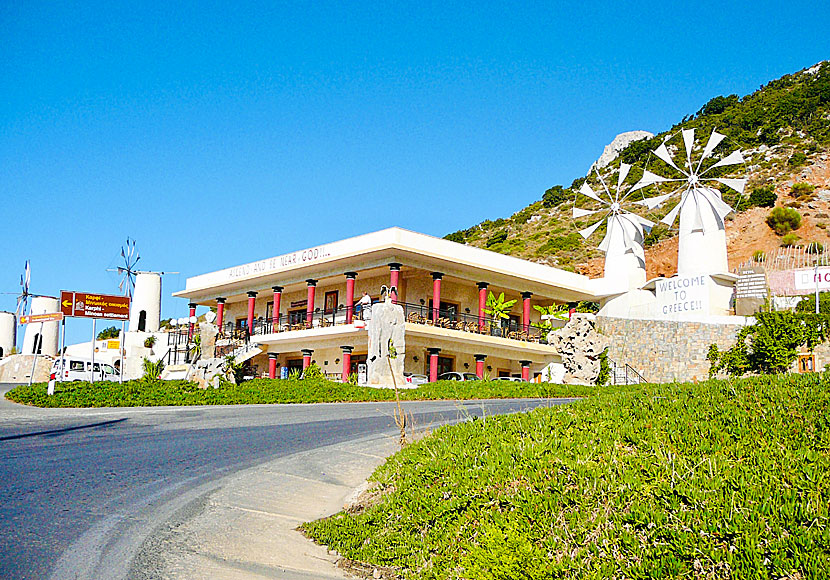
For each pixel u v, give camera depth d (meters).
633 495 7.05
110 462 11.06
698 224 40.75
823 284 37.19
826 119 100.88
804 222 76.25
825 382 9.73
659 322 37.94
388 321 30.27
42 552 6.43
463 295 45.84
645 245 80.94
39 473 9.85
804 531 5.81
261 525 8.25
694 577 5.75
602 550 6.34
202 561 6.78
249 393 24.78
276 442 13.96
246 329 48.88
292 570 6.91
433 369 39.75
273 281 46.59
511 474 8.23
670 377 36.97
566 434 9.54
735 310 38.25
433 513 7.89
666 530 6.28
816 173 86.19
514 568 6.30
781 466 7.21
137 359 48.00
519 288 45.62
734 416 8.86
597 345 28.47
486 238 99.69
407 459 10.16
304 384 27.19
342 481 10.75
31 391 23.55
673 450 8.20
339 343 41.59
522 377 45.53
